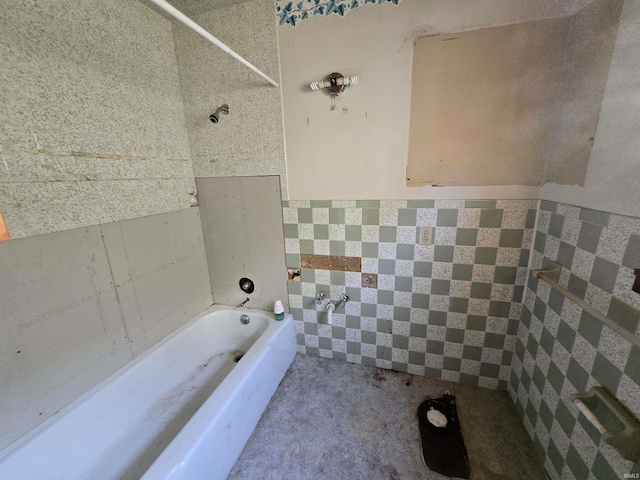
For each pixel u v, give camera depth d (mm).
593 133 927
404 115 1371
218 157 1767
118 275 1389
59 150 1122
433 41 1253
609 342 817
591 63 956
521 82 1193
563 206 1090
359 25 1329
